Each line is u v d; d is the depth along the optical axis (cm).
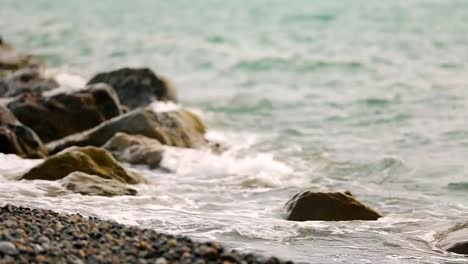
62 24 17225
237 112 8244
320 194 4516
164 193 5084
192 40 13912
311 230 4166
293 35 13988
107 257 3111
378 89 8875
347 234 4112
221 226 4212
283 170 5894
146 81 7925
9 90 8212
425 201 4978
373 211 4488
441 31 13262
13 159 5747
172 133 6500
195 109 8412
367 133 6994
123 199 4753
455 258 3731
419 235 4138
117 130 6412
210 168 5850
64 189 4816
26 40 14612
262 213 4609
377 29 13962
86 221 3725
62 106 6812
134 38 14412
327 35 13712
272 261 3092
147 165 5909
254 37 14050
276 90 9338
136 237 3394
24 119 6681
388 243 3972
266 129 7400
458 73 9512
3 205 4328
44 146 6269
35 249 3128
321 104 8344
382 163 5966
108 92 6994
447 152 6197
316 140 6838
